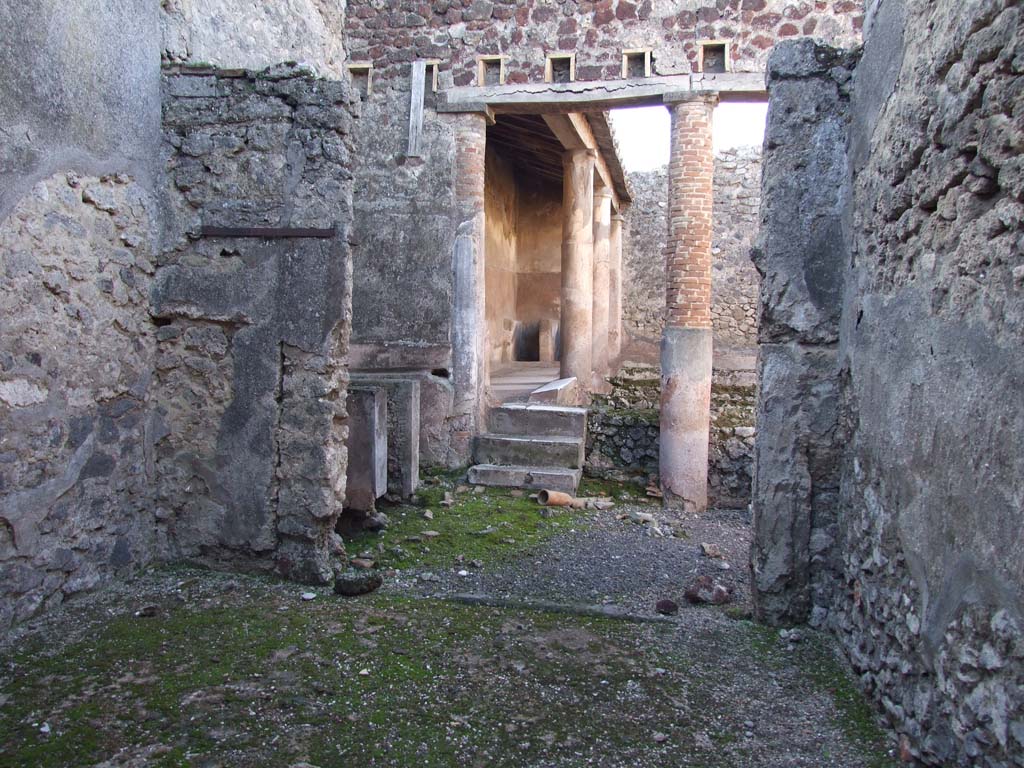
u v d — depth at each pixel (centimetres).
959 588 217
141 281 412
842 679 318
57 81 344
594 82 682
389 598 401
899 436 271
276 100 418
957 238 224
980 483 205
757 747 263
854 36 643
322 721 272
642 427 745
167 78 423
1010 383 190
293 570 419
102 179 377
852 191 353
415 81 707
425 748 257
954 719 219
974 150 215
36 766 238
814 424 371
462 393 721
